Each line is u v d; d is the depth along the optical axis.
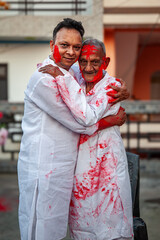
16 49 9.34
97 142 2.17
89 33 6.75
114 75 9.28
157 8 8.97
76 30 2.06
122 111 2.21
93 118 2.05
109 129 2.19
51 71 2.05
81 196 2.18
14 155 7.39
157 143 7.43
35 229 2.10
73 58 2.09
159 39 13.07
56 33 2.08
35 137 2.12
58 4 9.03
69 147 2.15
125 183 2.20
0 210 4.52
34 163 2.10
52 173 2.10
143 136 7.45
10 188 5.76
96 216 2.17
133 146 7.43
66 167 2.14
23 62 9.38
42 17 8.66
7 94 9.60
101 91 2.16
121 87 2.15
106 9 9.03
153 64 14.42
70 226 2.28
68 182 2.16
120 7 9.00
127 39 10.80
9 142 7.36
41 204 2.08
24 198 2.16
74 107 2.03
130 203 2.22
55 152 2.11
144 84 14.41
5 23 8.68
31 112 2.16
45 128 2.11
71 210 2.25
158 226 3.90
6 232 3.74
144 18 9.07
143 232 2.37
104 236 2.15
